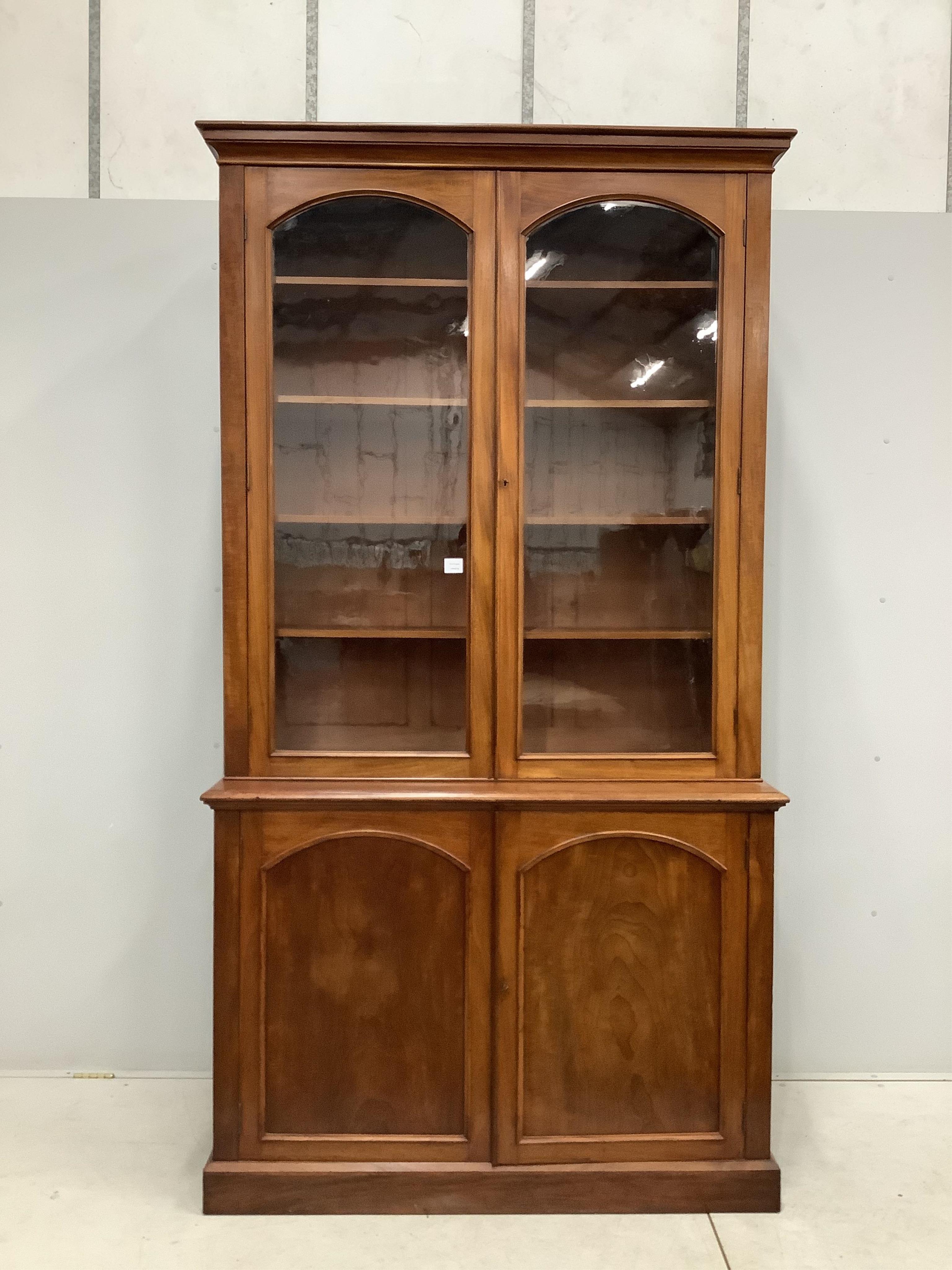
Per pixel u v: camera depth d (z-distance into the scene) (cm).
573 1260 178
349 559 195
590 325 195
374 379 194
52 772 245
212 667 245
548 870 192
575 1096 194
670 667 197
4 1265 175
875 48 244
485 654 194
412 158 188
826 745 249
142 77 240
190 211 240
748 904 193
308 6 240
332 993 193
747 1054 194
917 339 245
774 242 243
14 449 241
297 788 191
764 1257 180
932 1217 192
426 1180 192
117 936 247
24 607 243
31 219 239
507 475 192
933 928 250
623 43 242
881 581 248
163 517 243
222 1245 182
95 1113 228
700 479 196
